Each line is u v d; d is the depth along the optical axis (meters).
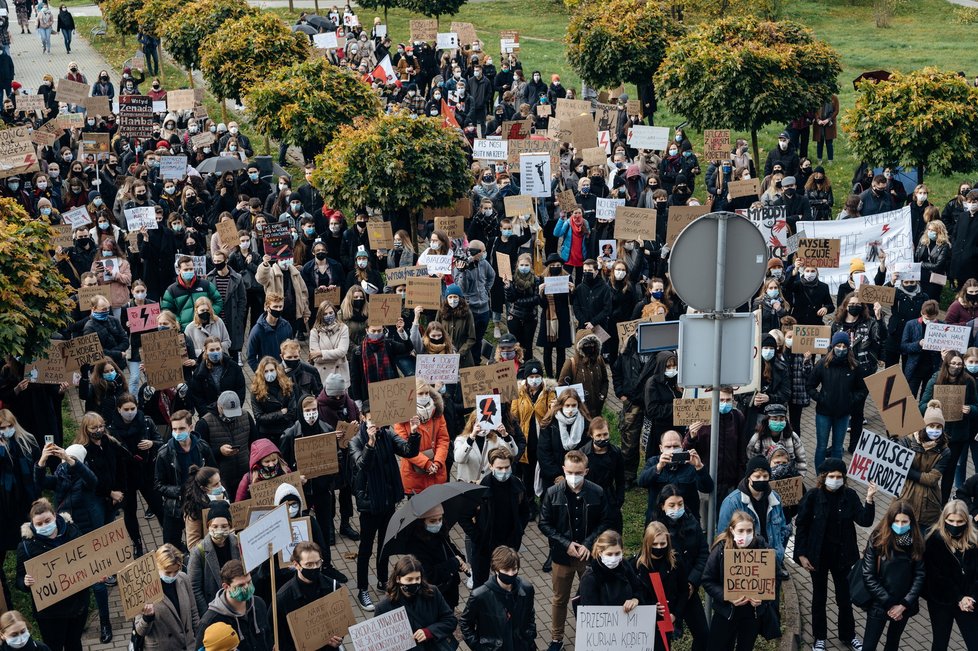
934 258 18.34
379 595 11.95
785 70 24.62
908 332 15.60
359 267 17.30
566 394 12.08
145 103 26.14
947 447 12.42
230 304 16.94
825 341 14.20
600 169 22.19
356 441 11.48
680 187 20.69
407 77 33.97
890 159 22.20
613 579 9.53
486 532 10.92
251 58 28.53
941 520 10.38
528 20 51.91
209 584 9.98
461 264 16.64
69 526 10.32
